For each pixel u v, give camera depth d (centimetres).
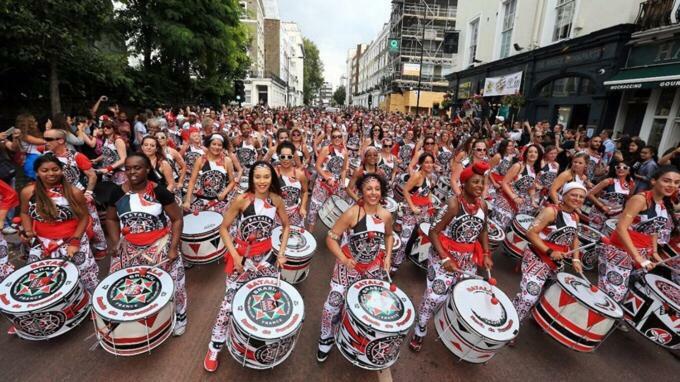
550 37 1535
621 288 384
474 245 344
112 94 1488
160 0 1647
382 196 310
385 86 5709
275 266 339
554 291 346
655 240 385
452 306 309
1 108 1122
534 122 1631
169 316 294
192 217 478
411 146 962
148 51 1845
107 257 493
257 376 311
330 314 315
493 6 2003
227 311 301
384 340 272
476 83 2173
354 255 313
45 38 912
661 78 966
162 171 475
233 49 2195
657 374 355
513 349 374
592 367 357
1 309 269
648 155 663
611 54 1174
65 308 298
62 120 549
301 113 2953
